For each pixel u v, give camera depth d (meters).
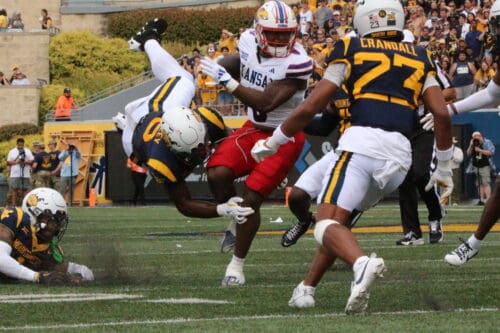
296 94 19.80
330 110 20.75
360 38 15.43
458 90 56.81
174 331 13.20
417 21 62.41
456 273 20.78
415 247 27.77
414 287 17.89
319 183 20.50
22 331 13.37
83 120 72.94
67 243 29.30
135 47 23.42
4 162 77.44
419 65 15.26
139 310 15.39
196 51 67.12
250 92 19.36
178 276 20.98
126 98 75.19
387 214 45.53
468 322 13.81
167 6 94.12
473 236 18.72
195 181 59.94
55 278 18.86
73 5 96.62
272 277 20.62
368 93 15.08
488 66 56.19
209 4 92.56
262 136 19.72
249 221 19.25
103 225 40.19
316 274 15.60
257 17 19.42
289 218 43.56
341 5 68.94
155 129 19.11
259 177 19.20
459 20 61.47
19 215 19.11
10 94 82.19
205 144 18.62
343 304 15.97
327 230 14.31
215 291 17.95
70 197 65.38
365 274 13.72
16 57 89.00
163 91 21.08
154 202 62.84
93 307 15.73
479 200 53.62
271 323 13.81
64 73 88.62
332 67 15.23
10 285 18.80
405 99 15.14
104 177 66.44
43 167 65.00
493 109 53.66
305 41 64.25
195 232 35.94
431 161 27.88
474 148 53.25
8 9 96.69
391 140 14.91
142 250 28.00
